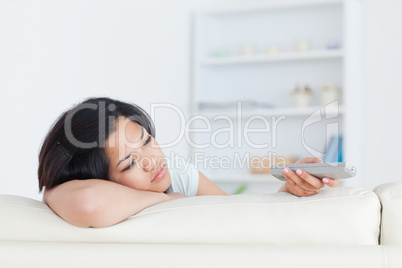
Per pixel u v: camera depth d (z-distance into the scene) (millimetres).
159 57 3938
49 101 3010
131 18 3689
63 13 3131
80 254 946
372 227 949
